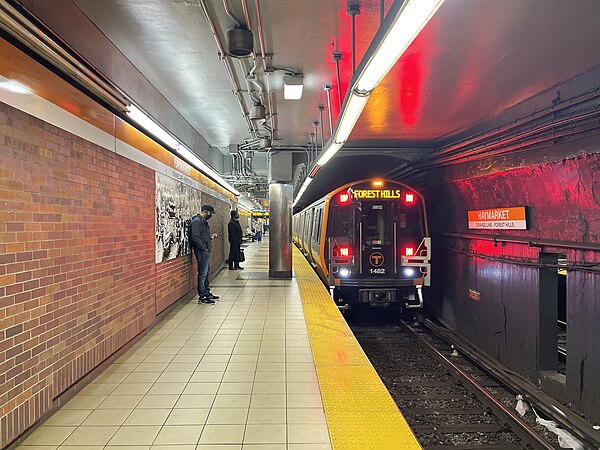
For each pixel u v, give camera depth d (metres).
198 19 4.36
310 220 14.84
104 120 4.70
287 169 11.66
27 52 3.44
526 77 5.67
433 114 7.70
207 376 4.52
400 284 9.74
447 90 6.30
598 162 5.28
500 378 7.04
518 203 7.32
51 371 3.61
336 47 4.92
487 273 8.44
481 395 6.22
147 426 3.43
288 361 4.99
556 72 5.47
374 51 3.17
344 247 9.73
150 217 6.34
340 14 4.14
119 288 5.16
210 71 5.94
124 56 5.36
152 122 6.07
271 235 11.80
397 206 9.86
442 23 4.17
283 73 5.77
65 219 3.87
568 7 3.84
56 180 3.72
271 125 8.84
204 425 3.44
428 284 9.74
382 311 12.40
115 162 5.05
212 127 9.58
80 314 4.15
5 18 2.85
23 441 3.19
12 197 3.10
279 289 9.95
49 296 3.59
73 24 4.07
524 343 7.15
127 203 5.42
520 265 7.22
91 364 4.39
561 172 5.96
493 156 7.40
